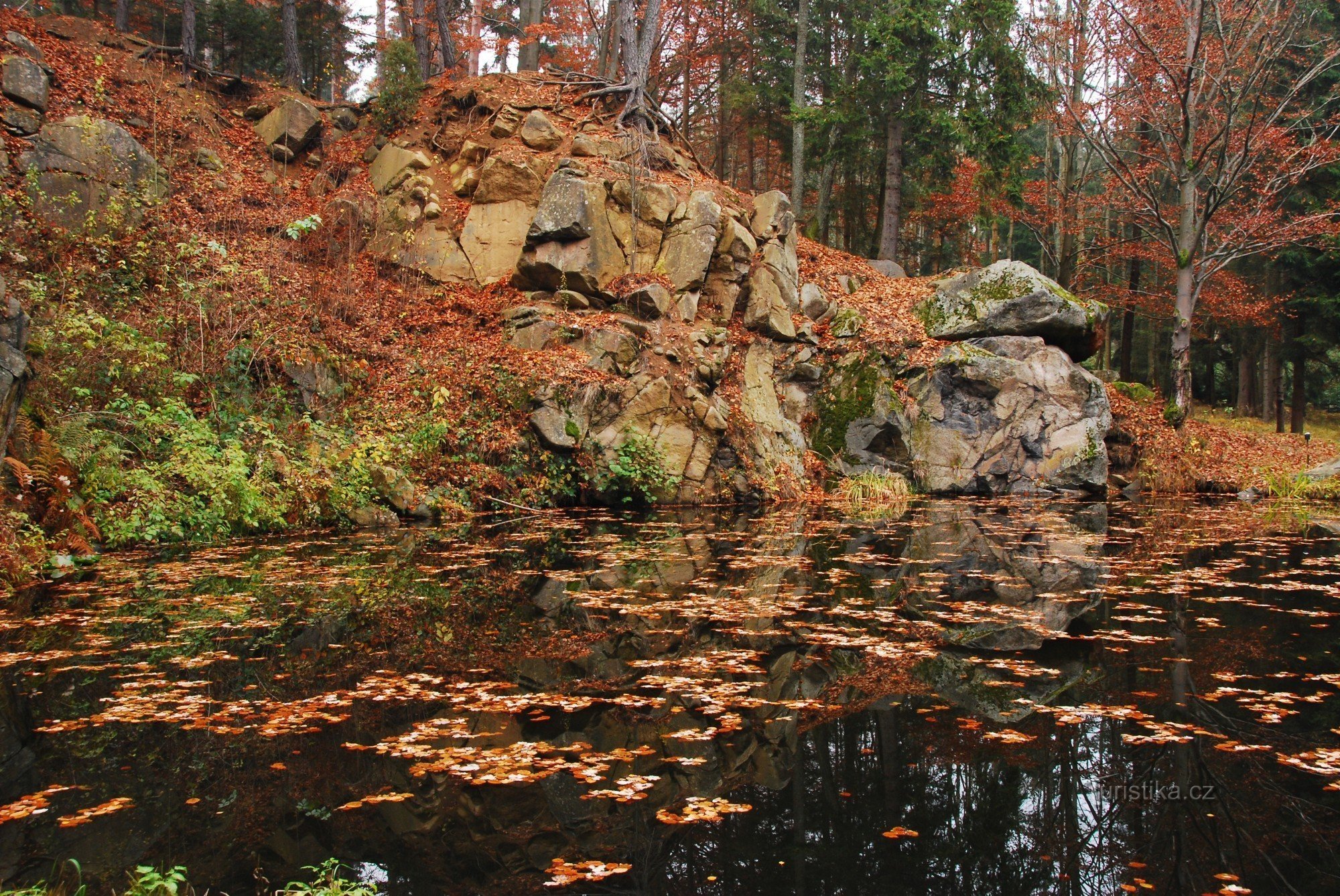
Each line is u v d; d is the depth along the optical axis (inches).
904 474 581.0
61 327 325.1
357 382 459.2
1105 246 900.0
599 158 581.6
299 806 104.2
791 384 604.7
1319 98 896.3
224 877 86.5
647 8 658.8
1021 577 268.4
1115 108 771.4
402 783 111.5
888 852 93.4
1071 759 120.4
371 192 564.4
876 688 153.9
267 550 309.3
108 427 330.6
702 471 509.4
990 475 572.1
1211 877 88.3
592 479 472.4
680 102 1167.0
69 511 278.2
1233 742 126.9
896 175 831.1
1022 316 586.6
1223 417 1080.8
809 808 104.8
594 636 191.0
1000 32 737.6
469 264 553.0
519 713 140.3
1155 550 324.5
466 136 604.1
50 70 494.6
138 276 412.2
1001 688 154.3
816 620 207.6
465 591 240.1
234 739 126.5
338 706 142.3
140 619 203.6
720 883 86.1
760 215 620.1
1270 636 192.9
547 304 518.6
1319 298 872.3
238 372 392.5
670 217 568.7
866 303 650.8
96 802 105.0
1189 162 708.7
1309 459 733.3
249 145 606.2
